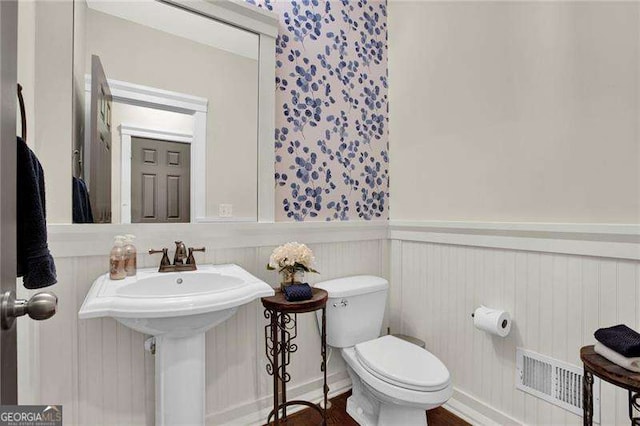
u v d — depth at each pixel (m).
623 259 1.26
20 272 0.74
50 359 1.24
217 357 1.61
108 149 1.41
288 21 1.89
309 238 1.92
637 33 1.25
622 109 1.28
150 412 1.44
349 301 1.82
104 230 1.35
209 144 1.62
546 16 1.51
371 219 2.25
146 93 1.49
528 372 1.53
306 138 1.95
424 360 1.53
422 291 2.06
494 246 1.67
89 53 1.37
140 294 1.26
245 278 1.35
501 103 1.68
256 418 1.72
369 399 1.74
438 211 2.00
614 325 1.27
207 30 1.63
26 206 0.75
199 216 1.60
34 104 1.24
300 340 1.88
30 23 1.19
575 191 1.41
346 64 2.13
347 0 2.15
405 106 2.23
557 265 1.44
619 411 1.26
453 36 1.92
